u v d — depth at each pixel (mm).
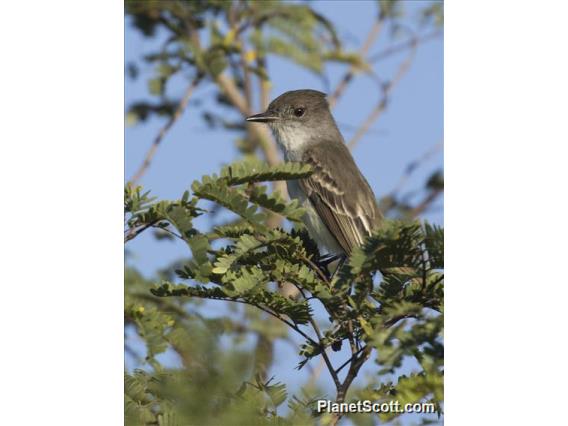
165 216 7918
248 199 8289
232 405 7094
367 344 7434
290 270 8305
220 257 8258
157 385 7402
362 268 7680
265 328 10852
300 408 7434
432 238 7609
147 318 8109
